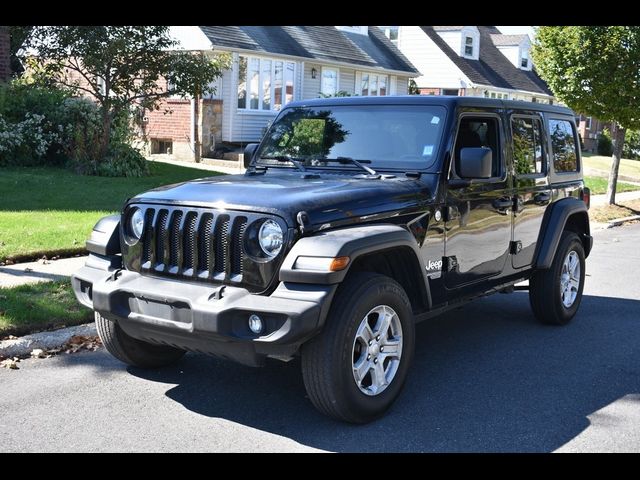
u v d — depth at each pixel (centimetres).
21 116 1747
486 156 507
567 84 1664
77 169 1667
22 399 492
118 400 495
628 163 3294
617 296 857
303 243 422
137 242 481
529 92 4300
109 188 1425
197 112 2289
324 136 579
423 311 519
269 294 429
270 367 566
